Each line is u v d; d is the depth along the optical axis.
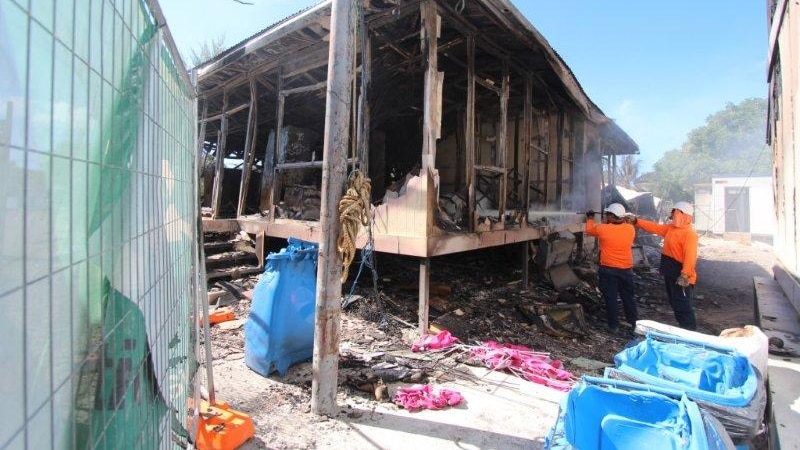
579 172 9.99
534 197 9.56
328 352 3.12
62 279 0.79
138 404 1.26
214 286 6.18
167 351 1.72
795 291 5.00
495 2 4.71
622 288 6.18
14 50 0.63
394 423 3.04
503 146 6.45
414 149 10.17
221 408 2.90
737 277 11.30
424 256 4.80
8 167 0.62
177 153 2.10
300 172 7.70
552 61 6.23
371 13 5.09
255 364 3.79
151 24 1.46
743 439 2.36
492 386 3.72
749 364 2.77
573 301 7.36
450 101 9.16
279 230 6.66
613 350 5.27
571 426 2.16
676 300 5.70
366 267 7.29
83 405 0.88
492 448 2.76
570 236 8.73
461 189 9.40
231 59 6.62
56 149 0.76
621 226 6.07
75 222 0.85
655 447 2.00
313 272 4.07
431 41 4.85
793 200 5.27
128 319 1.18
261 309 3.79
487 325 5.62
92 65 0.93
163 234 1.69
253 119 7.54
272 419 3.03
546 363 4.18
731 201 22.61
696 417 1.97
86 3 0.89
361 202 3.14
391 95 8.30
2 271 0.61
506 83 6.47
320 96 8.12
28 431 0.67
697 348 3.02
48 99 0.73
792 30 4.98
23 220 0.66
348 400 3.39
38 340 0.71
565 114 9.36
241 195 7.64
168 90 1.81
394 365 3.96
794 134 5.07
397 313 5.60
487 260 8.98
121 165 1.13
